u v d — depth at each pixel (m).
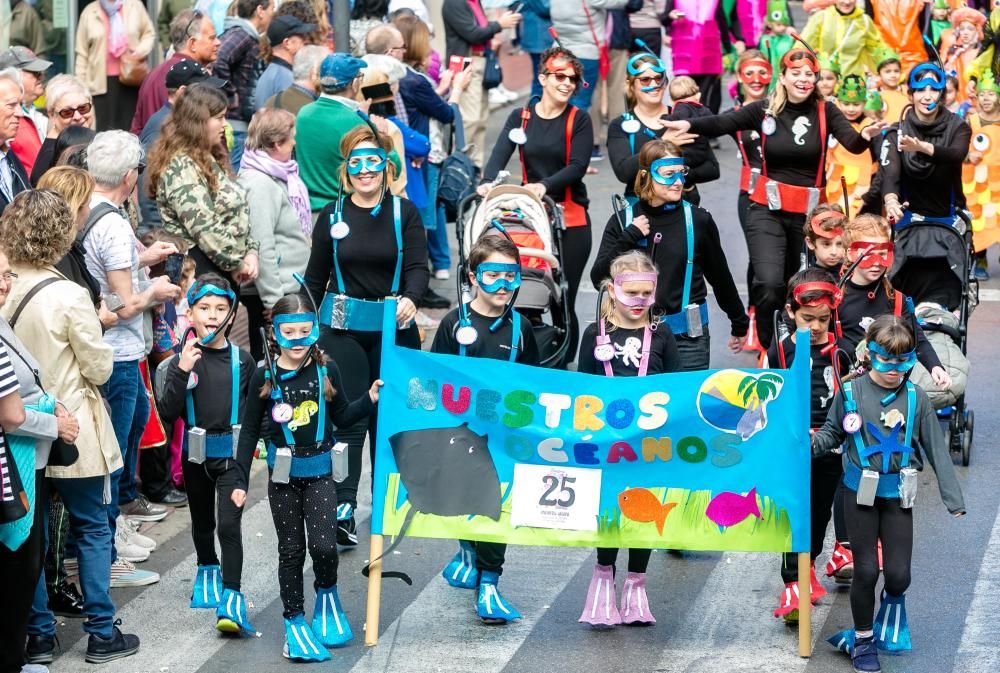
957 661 10.14
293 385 10.16
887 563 10.06
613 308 10.88
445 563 12.02
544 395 10.45
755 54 16.58
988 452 14.27
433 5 26.89
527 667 10.05
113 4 20.48
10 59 14.16
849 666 10.07
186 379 10.34
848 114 19.23
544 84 15.45
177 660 10.18
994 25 22.66
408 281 11.97
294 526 10.24
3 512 8.95
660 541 10.38
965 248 14.34
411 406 10.46
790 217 15.19
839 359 11.16
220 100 13.34
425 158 18.75
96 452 10.00
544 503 10.43
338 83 14.58
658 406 10.40
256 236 13.95
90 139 12.30
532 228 14.12
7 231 9.86
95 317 9.96
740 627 10.75
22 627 9.55
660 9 27.16
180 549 12.23
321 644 10.27
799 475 10.24
